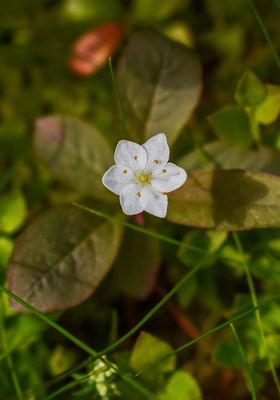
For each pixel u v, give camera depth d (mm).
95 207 200
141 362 184
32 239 190
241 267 201
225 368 210
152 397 175
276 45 245
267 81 242
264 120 193
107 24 239
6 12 254
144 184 169
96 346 218
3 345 196
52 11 254
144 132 198
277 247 198
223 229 179
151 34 201
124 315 222
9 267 187
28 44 252
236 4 249
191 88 199
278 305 196
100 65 237
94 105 246
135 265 201
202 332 214
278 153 193
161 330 223
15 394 194
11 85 250
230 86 245
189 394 185
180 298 206
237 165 194
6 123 244
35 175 237
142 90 199
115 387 183
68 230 193
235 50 248
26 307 177
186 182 182
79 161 204
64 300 186
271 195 175
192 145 228
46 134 205
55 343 216
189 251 197
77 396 193
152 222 214
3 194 232
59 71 252
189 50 201
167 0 247
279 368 196
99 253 192
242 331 195
